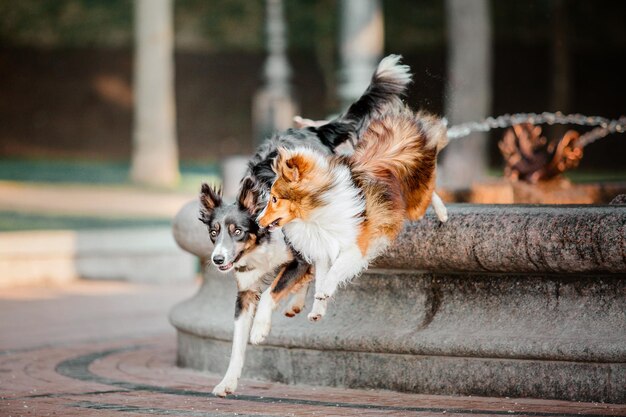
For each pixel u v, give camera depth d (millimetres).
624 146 43562
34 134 47219
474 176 30562
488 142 39875
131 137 47625
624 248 7410
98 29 49906
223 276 9438
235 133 48656
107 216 26734
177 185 35531
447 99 11570
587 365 7676
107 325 12930
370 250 7293
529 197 12156
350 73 20828
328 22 48531
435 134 7875
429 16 49000
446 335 8031
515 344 7770
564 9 37875
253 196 7551
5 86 48594
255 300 7836
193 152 47625
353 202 7129
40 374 9547
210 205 7660
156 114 36094
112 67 49562
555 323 7820
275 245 7590
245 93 49719
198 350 9594
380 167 7469
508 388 7898
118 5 50281
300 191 7047
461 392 8039
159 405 7977
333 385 8531
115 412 7734
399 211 7430
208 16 51000
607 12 47906
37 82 48938
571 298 7863
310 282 8422
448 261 7977
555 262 7645
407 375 8219
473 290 8148
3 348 11180
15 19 49781
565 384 7738
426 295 8297
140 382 9055
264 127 28234
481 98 31203
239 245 7500
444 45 48594
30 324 13016
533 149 12688
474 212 7930
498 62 48312
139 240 18000
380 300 8430
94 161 44969
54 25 49875
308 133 8227
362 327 8344
